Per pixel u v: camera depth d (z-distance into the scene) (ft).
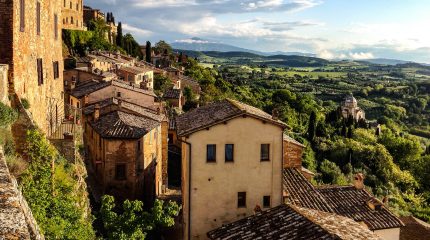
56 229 67.36
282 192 97.14
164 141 165.07
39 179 73.97
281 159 96.73
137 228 81.76
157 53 538.88
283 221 78.54
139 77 289.12
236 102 105.29
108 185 130.21
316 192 107.65
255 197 96.07
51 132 118.52
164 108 214.28
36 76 101.04
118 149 129.90
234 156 94.12
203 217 93.97
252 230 78.23
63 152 96.48
